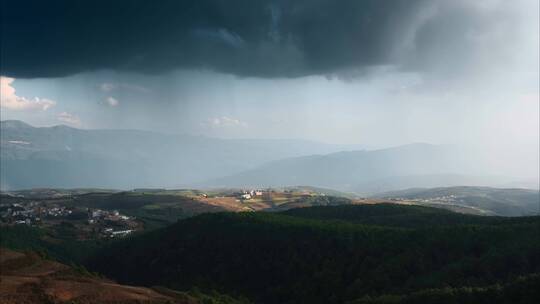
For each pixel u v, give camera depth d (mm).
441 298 111562
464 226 176625
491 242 156500
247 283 183250
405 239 173500
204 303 131750
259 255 194125
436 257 157875
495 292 106938
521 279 108250
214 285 185500
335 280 162125
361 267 163125
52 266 155375
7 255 161500
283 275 178000
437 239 166375
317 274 168250
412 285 143625
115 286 132875
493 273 137375
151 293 131500
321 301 157375
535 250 140500
